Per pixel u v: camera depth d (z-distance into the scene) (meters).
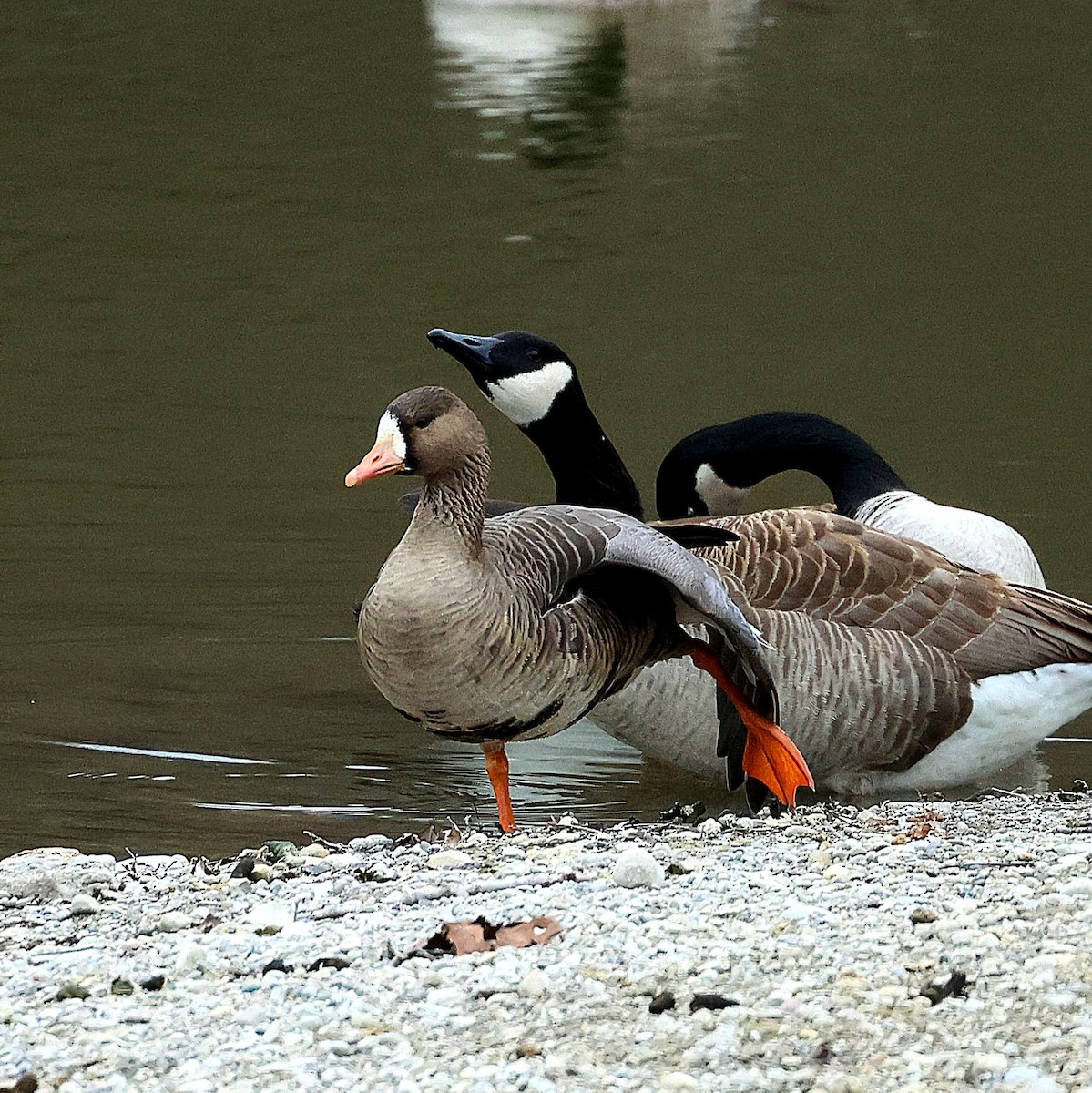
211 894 9.88
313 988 8.03
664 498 16.42
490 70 42.25
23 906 9.88
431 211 31.25
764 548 13.23
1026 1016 7.34
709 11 49.31
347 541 18.61
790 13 49.72
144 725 14.02
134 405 22.72
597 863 10.12
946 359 24.47
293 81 41.28
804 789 13.60
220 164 34.34
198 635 16.09
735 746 12.71
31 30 46.88
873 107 39.16
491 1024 7.54
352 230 30.11
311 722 14.20
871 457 15.76
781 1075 6.93
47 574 17.55
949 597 13.40
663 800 13.17
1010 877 9.30
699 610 11.05
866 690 13.04
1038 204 32.00
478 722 10.89
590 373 23.75
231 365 24.17
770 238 30.03
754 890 9.30
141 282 27.56
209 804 12.53
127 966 8.49
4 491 19.89
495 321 25.75
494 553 10.88
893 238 30.08
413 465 10.65
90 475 20.47
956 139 36.41
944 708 13.20
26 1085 7.14
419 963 8.34
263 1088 7.03
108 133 36.69
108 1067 7.31
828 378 23.66
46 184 32.94
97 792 12.71
